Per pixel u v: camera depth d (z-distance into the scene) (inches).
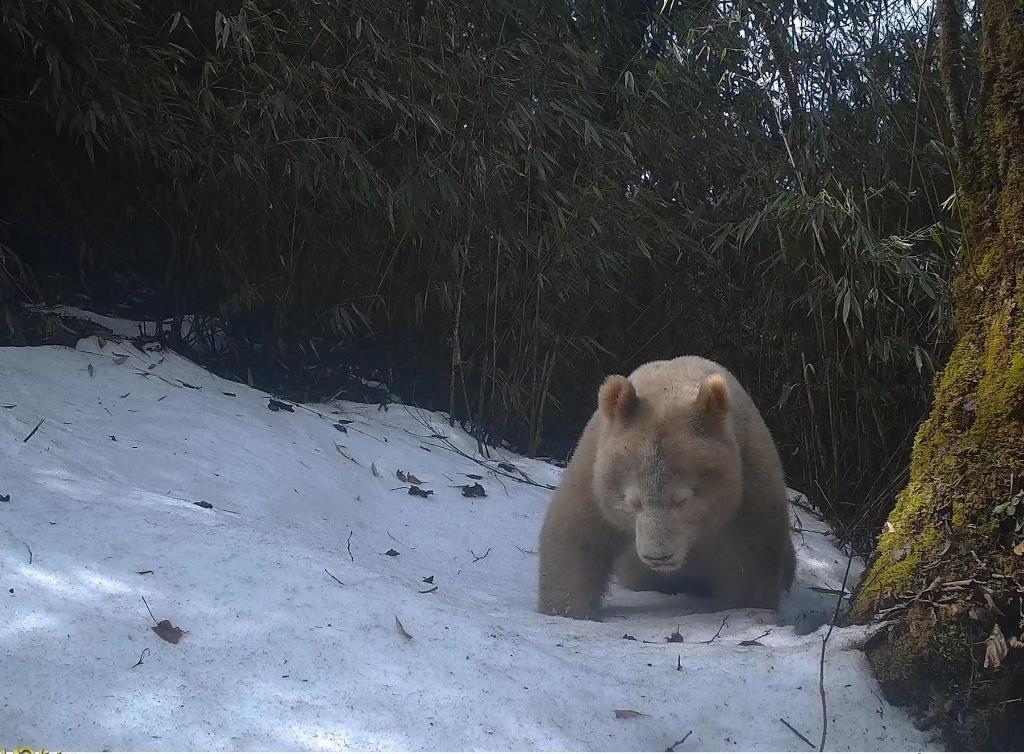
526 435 287.1
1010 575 123.7
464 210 257.3
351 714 105.5
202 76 231.0
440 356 286.0
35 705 99.9
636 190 270.7
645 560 155.5
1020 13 134.5
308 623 120.0
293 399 259.4
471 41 257.6
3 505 140.1
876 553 145.7
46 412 192.7
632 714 114.4
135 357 235.5
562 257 258.7
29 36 210.1
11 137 245.8
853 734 117.9
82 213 261.9
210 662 110.3
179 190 242.7
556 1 269.6
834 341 258.5
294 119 232.7
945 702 121.3
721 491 162.4
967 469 132.5
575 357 293.3
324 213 259.6
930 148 243.4
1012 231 135.5
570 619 159.0
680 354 299.3
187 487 181.2
